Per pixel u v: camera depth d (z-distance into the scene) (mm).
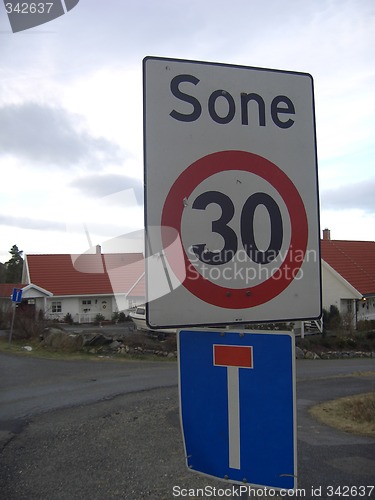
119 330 24906
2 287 32750
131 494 4137
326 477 4477
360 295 29703
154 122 1903
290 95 2072
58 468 4930
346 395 10094
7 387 10461
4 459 5316
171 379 11367
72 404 8508
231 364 1840
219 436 1843
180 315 1853
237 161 1967
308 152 2064
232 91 1996
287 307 1968
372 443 5785
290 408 1774
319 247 2035
